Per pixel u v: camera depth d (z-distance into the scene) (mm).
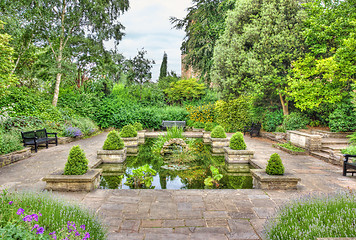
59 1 12453
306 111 11789
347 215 2293
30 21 11875
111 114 15172
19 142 7598
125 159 7289
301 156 7652
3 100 9758
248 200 3887
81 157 4543
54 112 11578
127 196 4039
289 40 11109
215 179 5211
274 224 2479
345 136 9375
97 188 4570
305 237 2006
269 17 11852
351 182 4898
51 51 13773
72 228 1964
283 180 4410
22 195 2885
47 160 6629
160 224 3014
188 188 4684
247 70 12367
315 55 10688
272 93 13195
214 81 14555
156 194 4152
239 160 6922
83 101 14492
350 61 8375
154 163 6758
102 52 14953
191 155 7684
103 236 2424
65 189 4230
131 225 2975
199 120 15938
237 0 14133
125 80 18547
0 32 9398
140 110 15766
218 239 2645
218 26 17797
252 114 14266
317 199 2953
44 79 13891
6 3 10062
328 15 9719
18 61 13289
